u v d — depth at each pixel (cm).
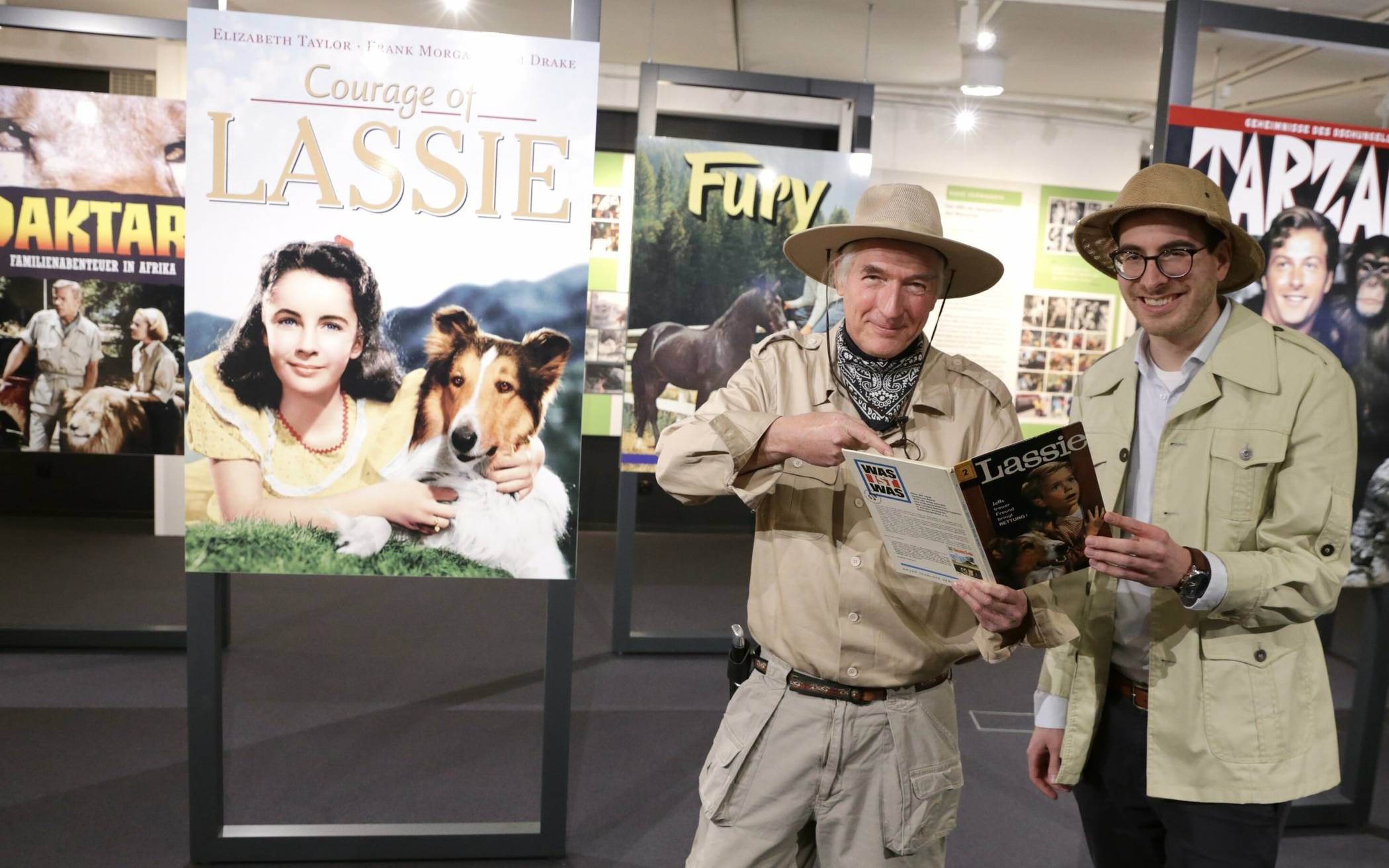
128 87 628
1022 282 679
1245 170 254
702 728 361
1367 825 303
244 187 211
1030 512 124
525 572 230
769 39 569
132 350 393
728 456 139
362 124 213
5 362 386
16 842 258
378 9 538
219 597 242
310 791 295
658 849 270
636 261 417
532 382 225
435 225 218
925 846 146
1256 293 260
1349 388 151
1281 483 149
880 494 126
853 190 423
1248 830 151
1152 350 163
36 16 362
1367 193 259
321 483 221
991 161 679
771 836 148
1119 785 169
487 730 348
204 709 244
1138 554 130
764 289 424
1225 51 527
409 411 222
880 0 489
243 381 216
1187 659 154
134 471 693
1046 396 684
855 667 143
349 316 218
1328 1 461
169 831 266
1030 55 563
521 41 216
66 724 339
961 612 150
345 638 450
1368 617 296
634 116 680
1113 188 686
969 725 373
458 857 259
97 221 385
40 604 484
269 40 209
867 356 148
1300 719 152
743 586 594
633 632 467
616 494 751
